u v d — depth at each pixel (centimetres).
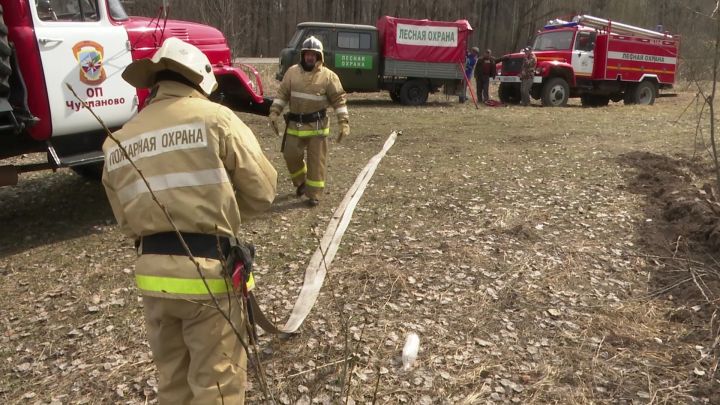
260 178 246
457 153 927
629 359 353
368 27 1728
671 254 496
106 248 554
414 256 502
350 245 531
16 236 591
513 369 346
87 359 370
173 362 256
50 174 838
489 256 498
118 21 609
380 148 985
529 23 4603
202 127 232
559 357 357
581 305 417
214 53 713
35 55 524
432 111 1572
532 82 1773
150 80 254
